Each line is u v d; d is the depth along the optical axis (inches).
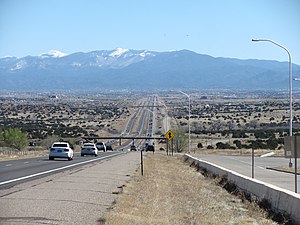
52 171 1550.2
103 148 3961.6
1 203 804.6
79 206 808.9
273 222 789.9
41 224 644.1
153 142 5098.4
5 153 2822.3
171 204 965.2
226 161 2514.8
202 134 5310.0
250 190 1045.8
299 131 4495.6
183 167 2089.1
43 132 5546.3
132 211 808.3
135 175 1517.0
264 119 6688.0
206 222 776.9
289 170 1877.5
